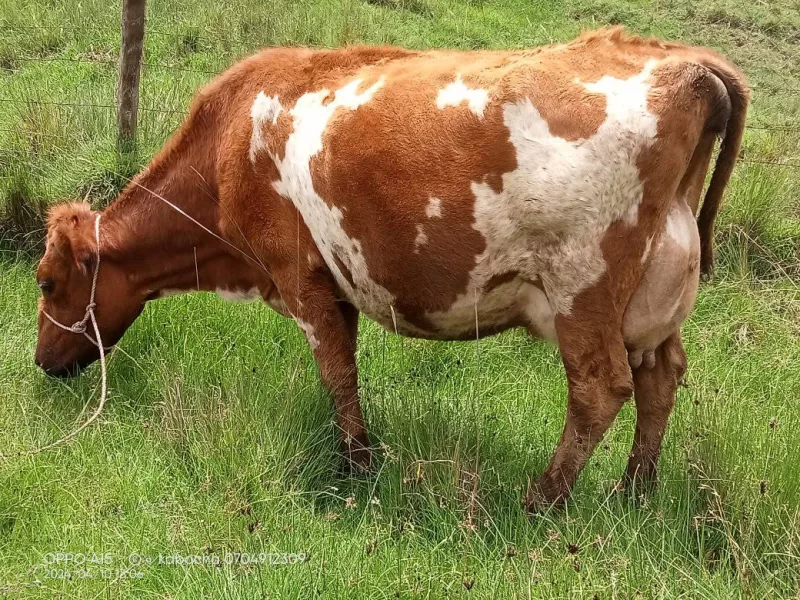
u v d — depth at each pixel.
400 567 3.14
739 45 10.39
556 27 10.34
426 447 3.97
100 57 8.25
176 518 3.57
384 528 3.54
